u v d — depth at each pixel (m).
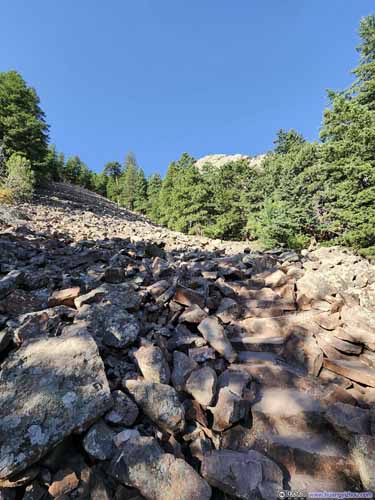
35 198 16.12
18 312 3.10
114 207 29.20
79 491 1.62
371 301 4.02
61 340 2.38
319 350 2.98
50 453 1.68
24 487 1.56
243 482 1.71
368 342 3.00
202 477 1.78
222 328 3.34
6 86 19.36
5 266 4.51
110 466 1.69
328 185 14.04
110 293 3.55
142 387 2.18
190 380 2.47
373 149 10.77
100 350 2.52
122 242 8.54
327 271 5.22
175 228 24.84
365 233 10.86
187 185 25.08
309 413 2.32
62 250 6.46
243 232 22.53
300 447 2.08
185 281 4.75
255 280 5.31
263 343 3.36
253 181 25.38
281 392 2.63
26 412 1.74
